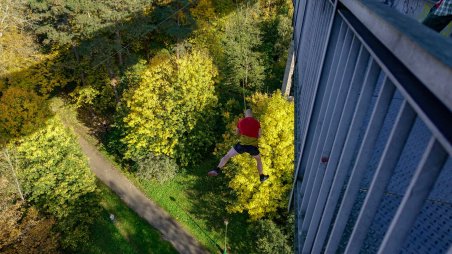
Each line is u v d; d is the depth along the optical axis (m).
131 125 20.08
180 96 20.48
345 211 2.21
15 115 15.78
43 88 23.72
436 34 1.15
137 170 21.36
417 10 6.11
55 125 17.38
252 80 26.05
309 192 3.72
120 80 25.80
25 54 21.62
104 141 24.36
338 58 3.05
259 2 28.86
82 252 17.22
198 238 17.98
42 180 15.91
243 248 17.16
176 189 20.70
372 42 1.81
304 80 6.25
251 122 5.85
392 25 1.32
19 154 16.31
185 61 20.78
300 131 5.75
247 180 15.38
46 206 16.77
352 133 2.21
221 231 18.08
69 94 25.56
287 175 15.41
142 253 17.41
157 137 20.89
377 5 1.73
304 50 7.24
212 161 22.36
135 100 20.34
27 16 21.22
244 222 18.25
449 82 0.84
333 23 3.35
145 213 19.34
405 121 1.42
